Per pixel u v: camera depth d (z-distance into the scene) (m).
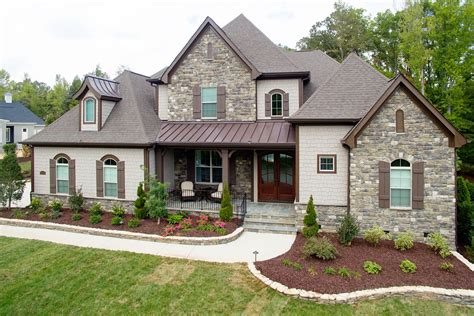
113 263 10.13
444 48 26.09
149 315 7.42
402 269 9.41
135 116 16.61
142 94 18.84
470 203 12.71
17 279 9.18
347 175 12.85
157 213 13.57
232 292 8.35
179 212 14.91
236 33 18.83
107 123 16.73
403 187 12.09
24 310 7.74
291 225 13.75
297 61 19.64
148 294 8.29
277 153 16.73
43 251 11.16
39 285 8.84
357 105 12.92
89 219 14.43
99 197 16.17
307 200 13.34
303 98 17.00
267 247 11.54
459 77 25.11
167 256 10.67
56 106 71.25
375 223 12.30
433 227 11.69
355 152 12.38
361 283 8.65
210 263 10.10
